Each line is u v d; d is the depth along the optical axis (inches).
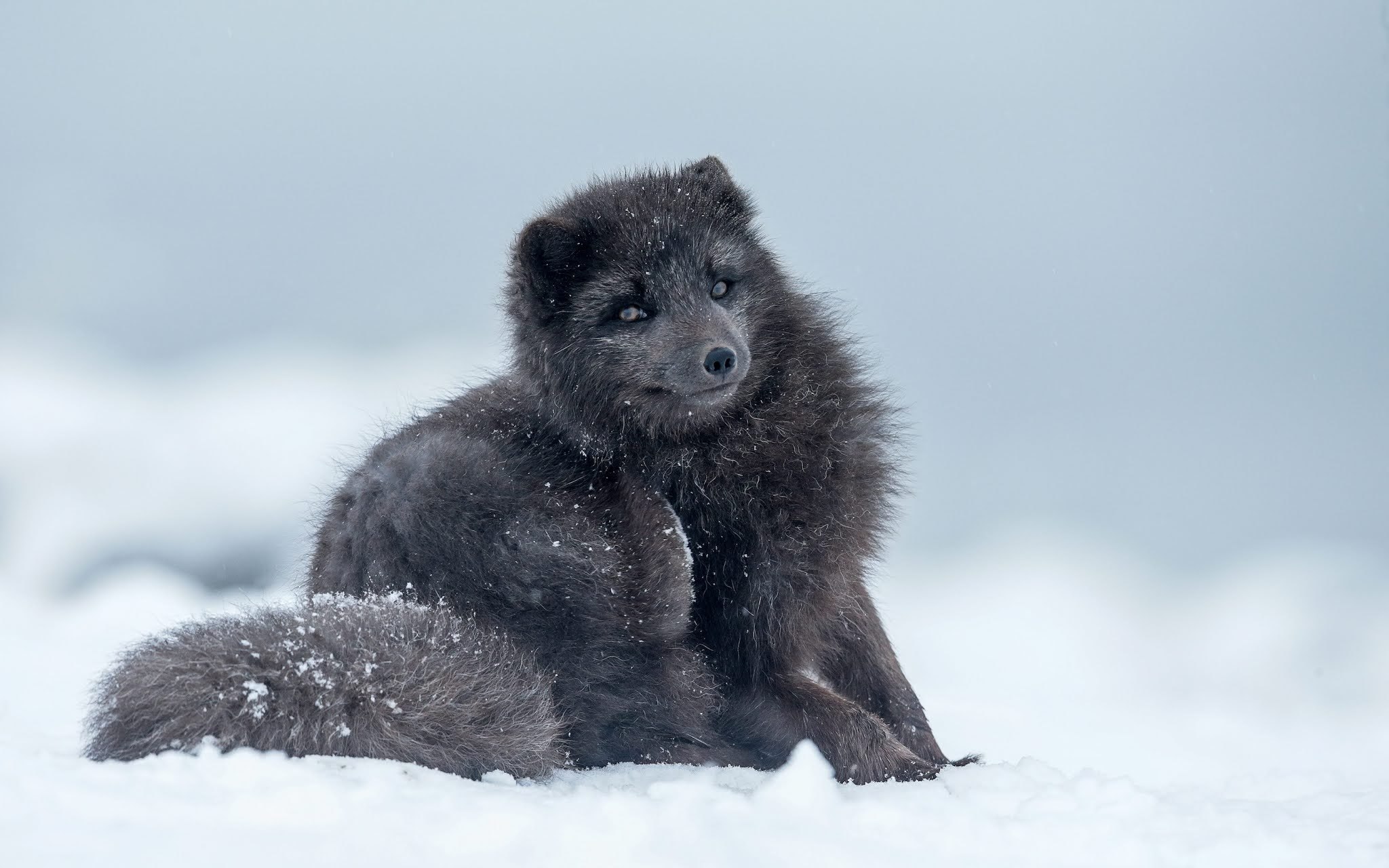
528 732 424.5
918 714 534.3
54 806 320.2
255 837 304.2
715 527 495.2
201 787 339.6
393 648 412.8
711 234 525.7
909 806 381.4
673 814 335.9
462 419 519.8
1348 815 370.9
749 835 329.1
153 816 316.8
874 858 323.9
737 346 493.0
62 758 370.9
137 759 379.9
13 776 338.0
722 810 350.3
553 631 457.4
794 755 370.9
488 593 457.1
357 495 490.9
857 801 370.9
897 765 463.8
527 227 514.0
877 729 472.7
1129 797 389.1
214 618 426.3
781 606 490.0
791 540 491.8
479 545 459.5
